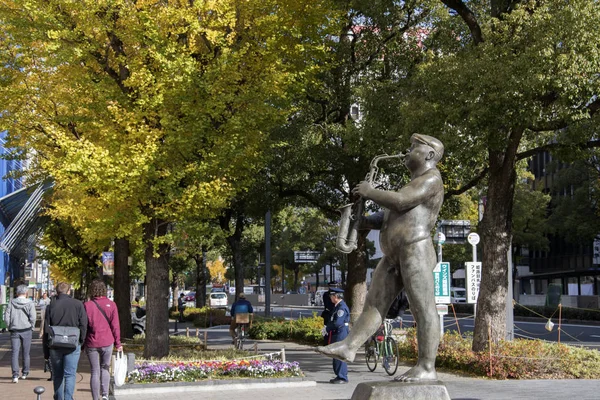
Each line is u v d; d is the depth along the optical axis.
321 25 17.47
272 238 49.06
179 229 15.15
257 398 11.19
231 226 35.25
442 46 18.19
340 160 20.41
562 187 42.81
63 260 30.59
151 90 14.59
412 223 6.79
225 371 12.93
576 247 53.50
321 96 21.20
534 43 13.19
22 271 51.62
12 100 17.20
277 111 15.86
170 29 15.19
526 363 13.44
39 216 31.27
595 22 12.77
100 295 10.37
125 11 15.28
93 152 14.35
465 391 11.48
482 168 19.20
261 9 15.91
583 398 10.43
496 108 13.38
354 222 6.98
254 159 16.41
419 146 7.05
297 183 21.59
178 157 15.34
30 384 13.18
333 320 13.33
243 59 15.70
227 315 37.25
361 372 15.33
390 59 20.61
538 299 49.88
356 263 22.64
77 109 16.95
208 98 15.12
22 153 20.73
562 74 12.73
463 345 15.30
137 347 19.77
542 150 15.35
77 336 9.56
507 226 14.80
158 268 16.42
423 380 6.71
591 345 21.45
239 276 32.47
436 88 14.54
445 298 16.25
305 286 99.50
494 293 14.59
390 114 17.02
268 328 26.52
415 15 20.47
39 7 15.48
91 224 15.46
